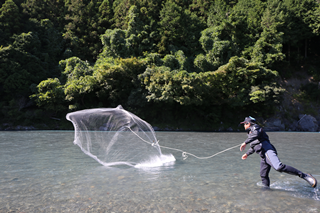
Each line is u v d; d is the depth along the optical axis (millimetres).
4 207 3375
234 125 35438
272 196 3895
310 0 45562
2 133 21000
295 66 45000
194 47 46156
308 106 38469
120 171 5773
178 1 56000
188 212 3213
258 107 35969
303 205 3475
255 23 44562
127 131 7539
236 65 36219
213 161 7293
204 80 35094
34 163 6840
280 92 33438
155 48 45094
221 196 3891
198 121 35438
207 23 49406
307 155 8570
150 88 32125
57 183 4688
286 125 35188
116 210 3277
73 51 51094
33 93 36031
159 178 5109
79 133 6965
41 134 19703
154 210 3279
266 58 39688
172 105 35375
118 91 35781
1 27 43250
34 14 52812
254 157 8078
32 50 41875
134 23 46594
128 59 35844
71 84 33750
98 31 53906
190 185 4555
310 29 44781
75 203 3555
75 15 55438
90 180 4922
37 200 3686
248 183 4715
